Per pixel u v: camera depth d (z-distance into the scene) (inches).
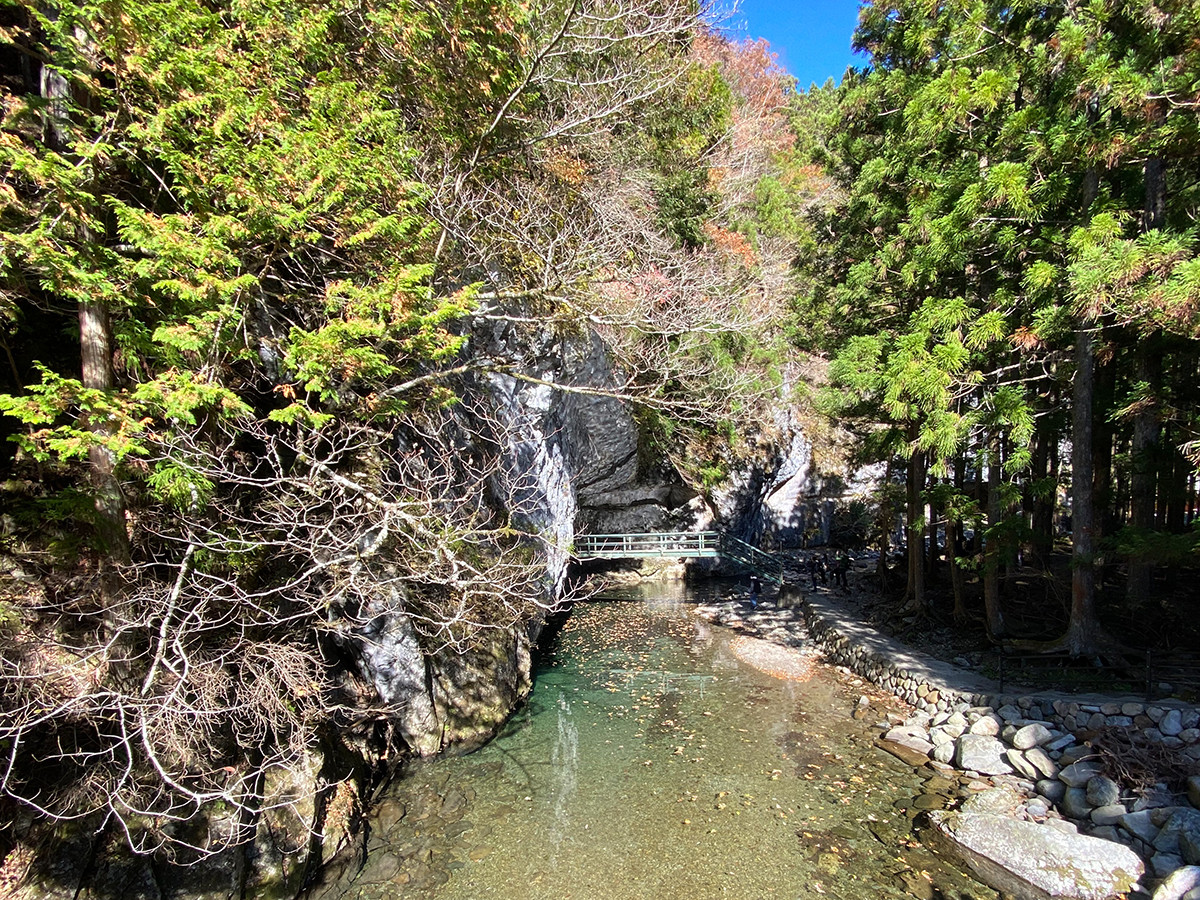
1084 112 396.8
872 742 423.8
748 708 488.4
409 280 224.5
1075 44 365.4
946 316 434.6
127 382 242.1
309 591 325.4
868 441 568.1
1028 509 611.5
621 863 297.3
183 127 204.1
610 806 346.0
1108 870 272.4
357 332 217.9
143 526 257.1
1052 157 396.8
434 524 340.2
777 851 305.0
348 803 311.4
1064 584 546.6
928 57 502.9
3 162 180.5
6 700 209.9
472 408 426.0
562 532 629.6
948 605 640.4
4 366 253.3
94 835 221.5
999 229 438.6
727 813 338.6
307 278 289.0
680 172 752.3
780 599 828.0
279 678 275.4
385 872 290.5
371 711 355.6
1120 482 625.6
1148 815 298.0
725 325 580.7
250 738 274.2
